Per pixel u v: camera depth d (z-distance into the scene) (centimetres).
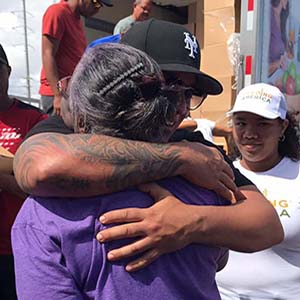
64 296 102
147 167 108
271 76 317
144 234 106
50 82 329
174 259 110
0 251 238
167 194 112
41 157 107
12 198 238
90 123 111
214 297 116
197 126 316
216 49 344
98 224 104
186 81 136
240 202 125
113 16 448
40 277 102
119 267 104
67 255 103
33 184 107
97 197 107
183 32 138
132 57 109
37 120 250
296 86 372
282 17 334
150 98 109
